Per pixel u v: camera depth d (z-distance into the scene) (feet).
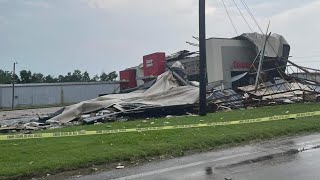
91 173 24.66
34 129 55.77
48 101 227.81
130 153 28.78
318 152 30.32
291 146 32.81
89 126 51.57
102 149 30.40
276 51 115.96
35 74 392.88
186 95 72.95
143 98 71.56
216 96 76.74
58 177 23.81
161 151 30.04
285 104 75.66
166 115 67.00
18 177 23.39
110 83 244.01
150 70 143.13
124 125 49.14
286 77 96.43
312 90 84.07
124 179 23.25
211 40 121.49
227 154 29.94
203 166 26.16
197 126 43.19
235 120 49.08
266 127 40.78
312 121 45.19
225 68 120.78
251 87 88.33
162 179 23.13
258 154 29.78
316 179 22.44
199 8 57.57
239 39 123.34
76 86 234.58
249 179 22.71
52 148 31.83
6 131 55.16
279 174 23.70
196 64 131.85
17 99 220.84
